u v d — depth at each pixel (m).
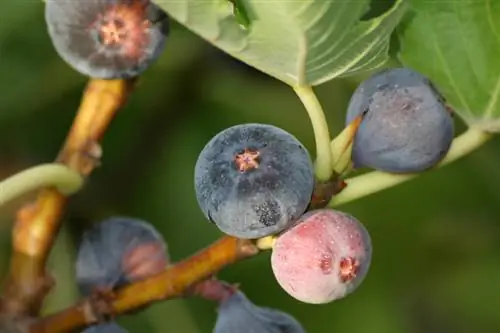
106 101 0.69
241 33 0.64
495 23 0.71
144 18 0.68
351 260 0.66
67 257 0.87
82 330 0.69
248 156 0.65
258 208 0.65
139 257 0.71
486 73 0.71
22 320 0.68
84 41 0.68
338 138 0.68
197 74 0.93
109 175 0.93
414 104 0.67
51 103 0.92
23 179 0.67
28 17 0.87
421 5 0.72
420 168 0.68
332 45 0.65
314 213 0.66
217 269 0.68
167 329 0.91
